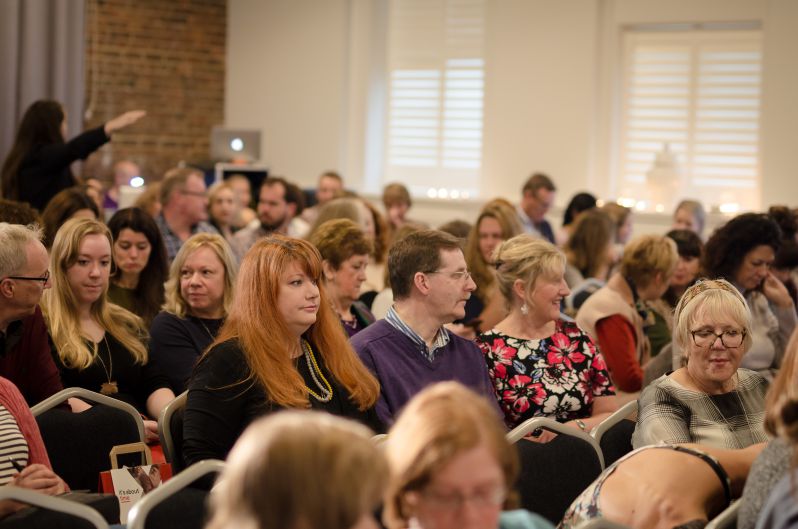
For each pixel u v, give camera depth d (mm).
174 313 3934
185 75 11062
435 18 10445
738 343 2951
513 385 3545
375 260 5750
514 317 3643
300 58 10938
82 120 8508
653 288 4434
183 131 11094
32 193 6105
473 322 4305
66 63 8352
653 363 3760
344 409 3023
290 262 2904
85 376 3656
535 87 9586
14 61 8055
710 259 4309
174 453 3035
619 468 2441
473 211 9945
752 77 8820
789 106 8312
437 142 10523
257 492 1274
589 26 9273
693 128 9078
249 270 2908
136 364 3775
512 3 9703
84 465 2980
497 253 3654
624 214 7305
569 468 2871
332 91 10750
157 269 4449
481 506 1586
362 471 1296
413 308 3340
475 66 10258
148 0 10727
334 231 4047
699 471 2385
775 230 4242
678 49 9102
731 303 2967
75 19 8398
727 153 8961
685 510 2328
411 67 10648
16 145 6180
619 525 2166
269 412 2816
